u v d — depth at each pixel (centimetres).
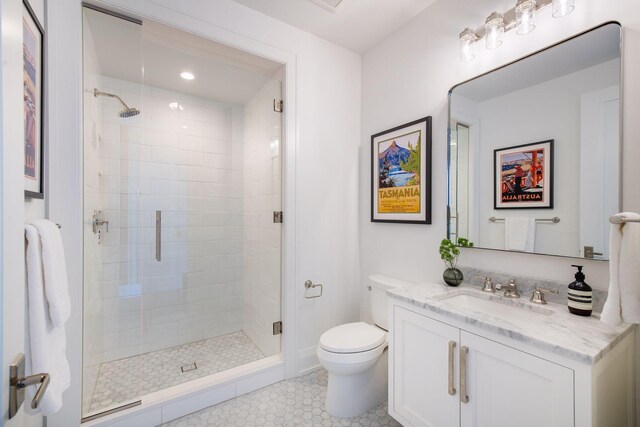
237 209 282
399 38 205
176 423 157
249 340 262
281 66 206
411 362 138
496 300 139
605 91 115
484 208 155
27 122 103
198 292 262
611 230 94
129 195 195
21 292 59
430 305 128
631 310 90
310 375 207
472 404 112
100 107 169
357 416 164
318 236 216
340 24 201
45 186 126
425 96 187
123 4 146
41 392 61
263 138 237
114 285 192
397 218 204
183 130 256
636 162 108
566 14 118
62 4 131
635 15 108
